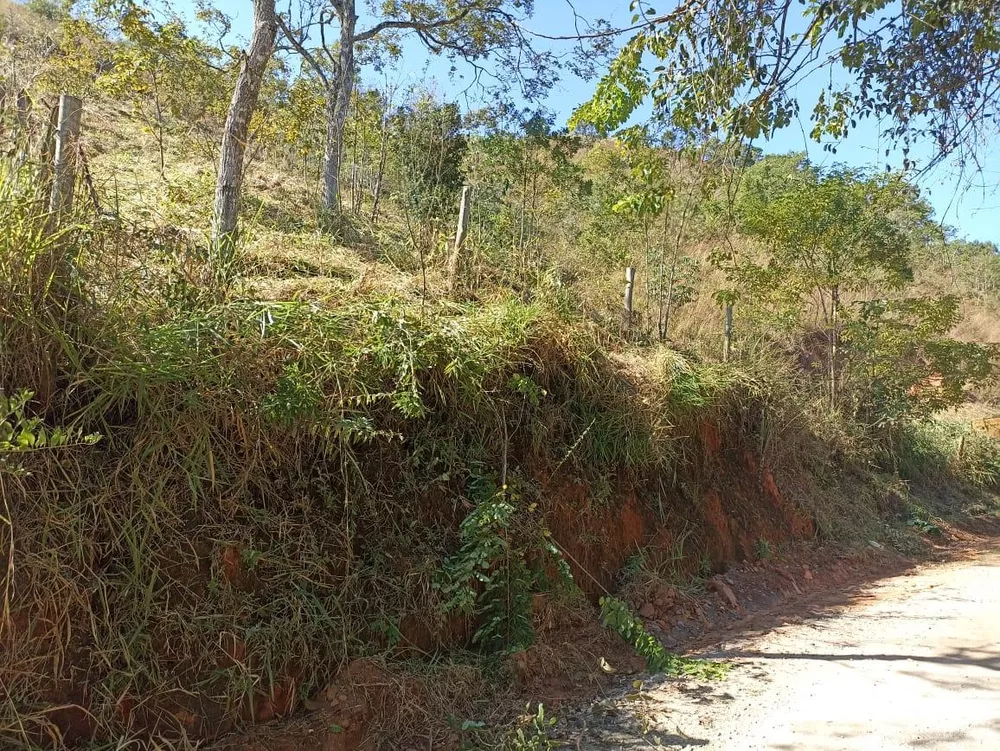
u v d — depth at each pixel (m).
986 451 16.89
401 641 4.59
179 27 11.63
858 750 3.86
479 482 5.42
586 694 4.94
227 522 3.97
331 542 4.44
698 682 5.15
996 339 23.58
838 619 7.02
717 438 9.13
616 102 5.18
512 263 8.69
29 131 3.88
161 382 3.71
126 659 3.43
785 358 13.45
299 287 6.05
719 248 15.12
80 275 3.75
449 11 14.89
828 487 11.48
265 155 14.08
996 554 11.40
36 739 3.18
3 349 3.29
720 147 4.99
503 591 5.12
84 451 3.54
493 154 11.58
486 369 5.50
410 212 11.05
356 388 4.69
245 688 3.75
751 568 8.32
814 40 4.32
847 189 12.62
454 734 4.21
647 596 6.54
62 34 12.59
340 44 14.17
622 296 10.63
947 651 5.72
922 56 4.17
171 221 7.16
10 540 3.16
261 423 4.13
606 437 6.79
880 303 13.41
